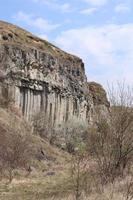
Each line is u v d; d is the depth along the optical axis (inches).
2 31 3627.0
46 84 3659.0
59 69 3996.1
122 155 759.7
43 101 3619.6
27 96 3371.1
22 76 3275.1
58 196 750.5
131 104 798.5
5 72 3046.3
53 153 2561.5
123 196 569.6
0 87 2960.1
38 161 1996.8
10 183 1176.2
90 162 748.6
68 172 1352.1
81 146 722.8
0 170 1384.1
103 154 753.6
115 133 771.4
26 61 3334.2
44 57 3651.6
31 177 1387.8
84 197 597.6
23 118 3006.9
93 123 794.8
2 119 2341.3
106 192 611.5
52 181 1187.3
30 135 2390.5
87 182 704.4
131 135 775.1
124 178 708.7
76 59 4773.6
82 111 4532.5
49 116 3678.6
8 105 2915.8
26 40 4047.7
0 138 1815.9
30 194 919.0
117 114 788.6
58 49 4616.1
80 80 4557.1
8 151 1617.9
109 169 739.4
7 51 3112.7
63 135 3351.4
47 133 3277.6
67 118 4116.6
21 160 1612.9
